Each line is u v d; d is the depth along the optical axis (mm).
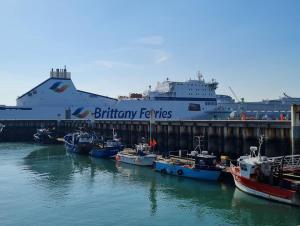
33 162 65000
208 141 61156
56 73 124688
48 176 51812
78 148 75938
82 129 100438
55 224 31812
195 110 120438
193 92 121500
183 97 120250
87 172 54500
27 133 114375
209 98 123250
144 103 116812
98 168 58000
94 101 126375
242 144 55344
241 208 35031
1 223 32219
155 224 31516
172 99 119062
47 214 34500
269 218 32219
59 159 68688
